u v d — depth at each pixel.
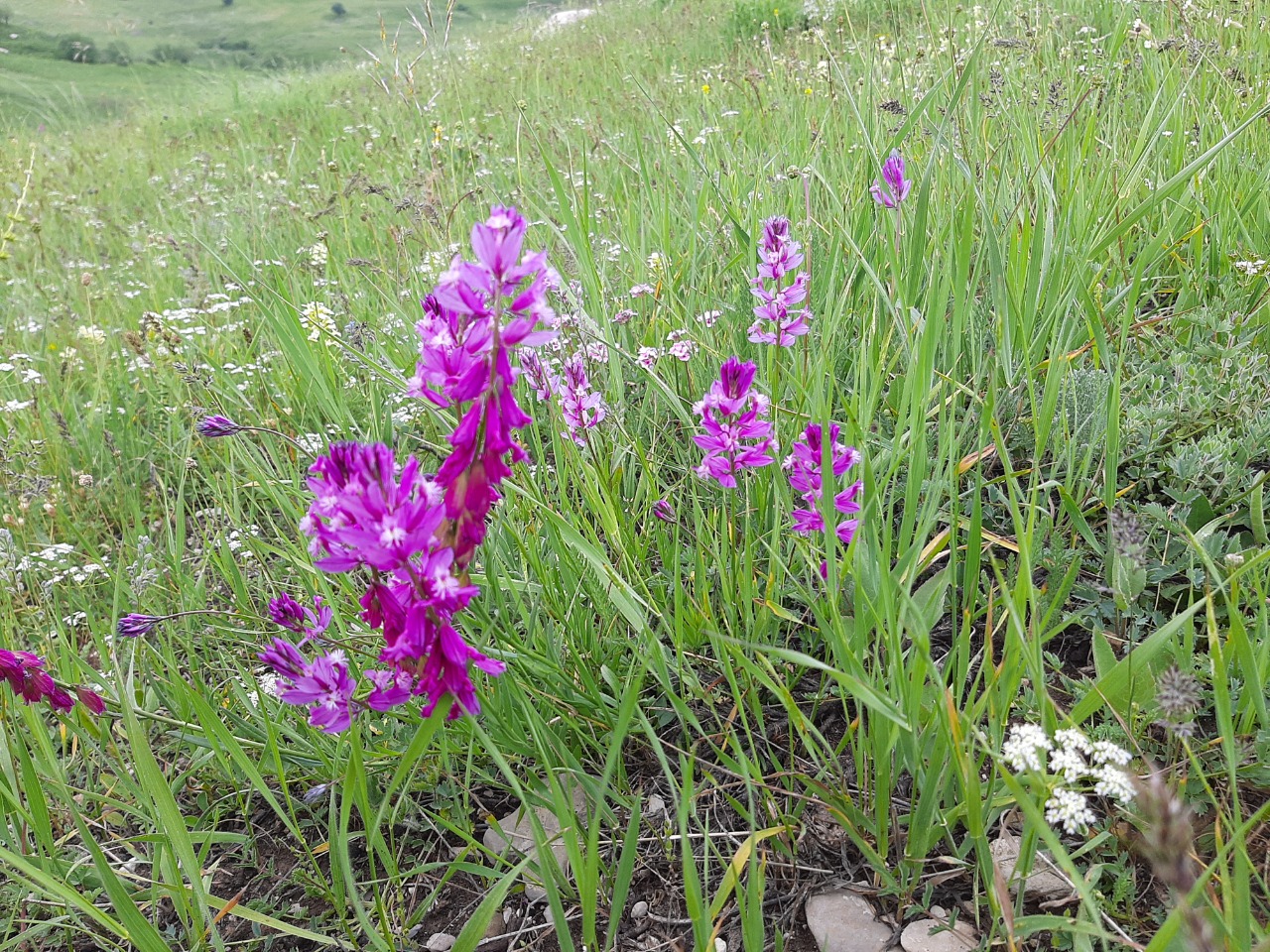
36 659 2.02
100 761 2.52
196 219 7.19
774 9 10.29
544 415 3.28
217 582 3.20
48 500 3.80
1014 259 2.72
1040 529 2.26
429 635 1.49
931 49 5.08
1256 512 2.25
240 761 1.97
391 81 9.98
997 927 1.72
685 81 8.09
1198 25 5.52
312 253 5.11
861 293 3.07
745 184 4.15
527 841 2.12
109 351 5.27
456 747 2.17
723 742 2.06
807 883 1.93
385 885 2.13
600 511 2.38
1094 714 2.01
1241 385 2.65
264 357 4.28
